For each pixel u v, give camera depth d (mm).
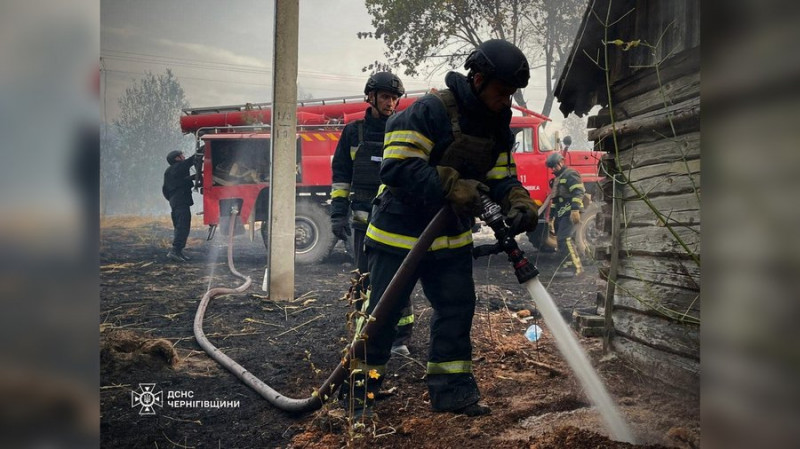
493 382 3020
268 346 3768
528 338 3762
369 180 3582
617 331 3135
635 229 3064
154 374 3270
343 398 2658
